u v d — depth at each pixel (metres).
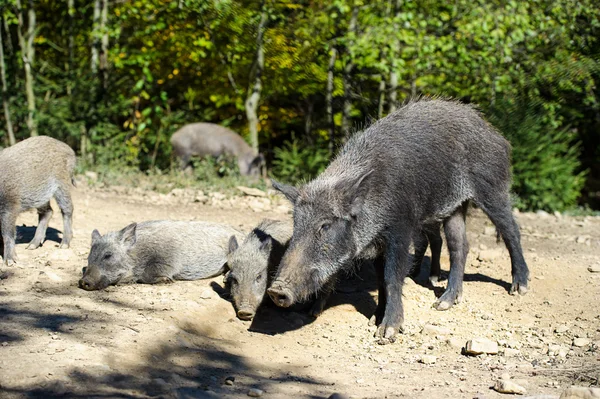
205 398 4.59
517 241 7.79
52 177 7.61
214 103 20.64
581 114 15.64
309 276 5.90
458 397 4.95
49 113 15.93
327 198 6.07
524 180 14.76
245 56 16.30
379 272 6.91
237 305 6.55
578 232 11.83
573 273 8.53
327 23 15.11
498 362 5.99
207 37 16.22
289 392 4.91
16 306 5.88
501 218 7.68
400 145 6.85
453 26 14.74
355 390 5.08
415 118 7.22
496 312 7.35
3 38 17.69
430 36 14.28
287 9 15.84
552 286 8.08
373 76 15.66
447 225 7.56
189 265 7.26
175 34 16.91
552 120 14.70
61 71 17.19
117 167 14.81
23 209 7.29
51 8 18.56
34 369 4.54
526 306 7.50
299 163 16.08
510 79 14.20
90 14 18.27
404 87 16.00
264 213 11.50
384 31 13.96
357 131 7.34
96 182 13.23
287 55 15.70
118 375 4.70
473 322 7.07
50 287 6.54
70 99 16.12
